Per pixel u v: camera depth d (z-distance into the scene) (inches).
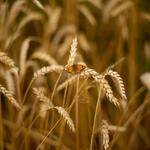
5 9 63.6
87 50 77.6
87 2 100.9
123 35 80.3
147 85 58.9
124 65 84.3
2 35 63.7
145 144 73.4
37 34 85.1
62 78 65.6
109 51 78.5
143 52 94.6
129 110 69.3
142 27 96.1
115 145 66.8
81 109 63.3
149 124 73.3
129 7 78.5
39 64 71.2
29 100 64.3
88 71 44.9
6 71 58.7
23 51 62.9
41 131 55.7
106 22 90.9
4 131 60.7
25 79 67.4
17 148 61.2
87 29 92.7
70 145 63.4
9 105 61.5
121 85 44.7
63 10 88.1
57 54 72.3
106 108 68.9
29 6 82.2
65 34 83.7
